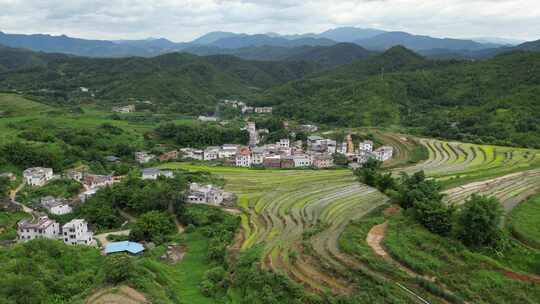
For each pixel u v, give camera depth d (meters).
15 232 104.94
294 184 149.12
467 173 146.00
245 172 171.75
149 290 70.25
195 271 88.00
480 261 72.69
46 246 85.06
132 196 128.88
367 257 74.31
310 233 91.62
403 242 80.56
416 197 100.94
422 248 78.25
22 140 171.75
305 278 71.62
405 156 190.88
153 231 108.44
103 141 199.00
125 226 118.25
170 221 117.31
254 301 68.50
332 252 79.44
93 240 105.31
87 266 83.88
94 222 117.75
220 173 169.50
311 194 133.00
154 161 191.50
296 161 183.62
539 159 162.00
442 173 149.62
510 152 177.50
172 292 75.19
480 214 78.12
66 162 161.00
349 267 72.75
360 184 144.75
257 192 139.62
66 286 72.56
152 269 81.19
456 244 79.06
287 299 67.31
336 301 63.72
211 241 101.00
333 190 137.12
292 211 115.56
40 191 130.62
